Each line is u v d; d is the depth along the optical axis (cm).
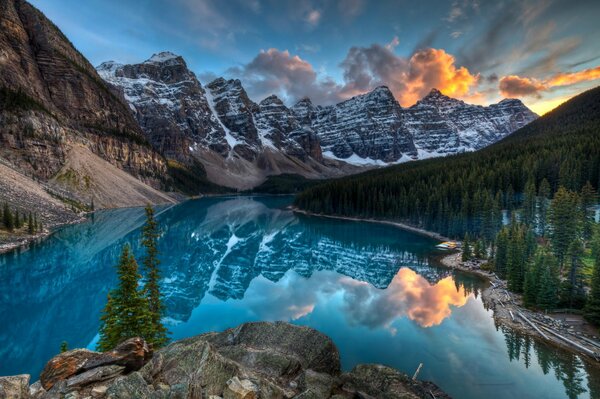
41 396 1070
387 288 5822
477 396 2691
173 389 990
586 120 18362
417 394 1290
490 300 4891
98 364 1237
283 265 7838
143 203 18675
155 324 2897
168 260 8162
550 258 4503
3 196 10431
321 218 15812
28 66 19675
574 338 3556
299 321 4369
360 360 3281
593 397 2664
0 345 3825
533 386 2816
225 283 6359
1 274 6406
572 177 9638
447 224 10769
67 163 16662
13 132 14788
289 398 1124
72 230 10462
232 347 1412
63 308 4903
